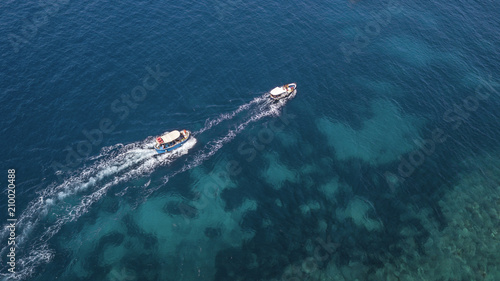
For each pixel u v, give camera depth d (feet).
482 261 197.36
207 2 359.66
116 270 185.16
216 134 252.62
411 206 218.38
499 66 311.47
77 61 290.97
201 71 293.02
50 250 190.90
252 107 270.26
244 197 217.77
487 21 355.97
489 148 252.01
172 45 311.47
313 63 306.14
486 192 227.61
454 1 378.53
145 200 214.48
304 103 275.18
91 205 210.79
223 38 321.73
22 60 287.07
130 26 325.21
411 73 302.66
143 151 239.71
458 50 325.01
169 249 193.98
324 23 346.13
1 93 263.08
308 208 214.07
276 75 294.25
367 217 211.61
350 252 196.65
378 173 234.17
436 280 189.37
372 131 258.78
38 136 241.55
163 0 356.38
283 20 345.92
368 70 303.68
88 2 346.33
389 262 194.49
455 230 209.05
